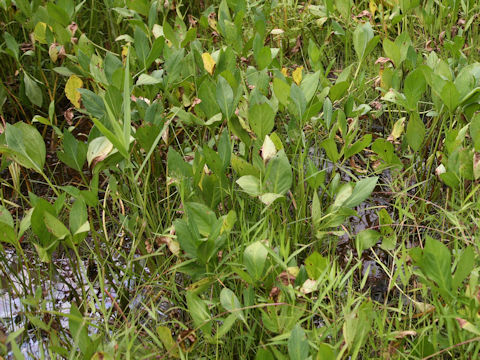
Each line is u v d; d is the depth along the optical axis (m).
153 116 1.11
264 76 1.23
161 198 1.23
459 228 1.00
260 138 1.05
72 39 1.44
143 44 1.28
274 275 0.90
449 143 1.10
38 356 0.93
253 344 0.91
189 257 0.97
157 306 0.95
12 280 1.08
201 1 1.93
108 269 1.10
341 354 0.74
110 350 0.81
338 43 1.75
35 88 1.45
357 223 1.19
